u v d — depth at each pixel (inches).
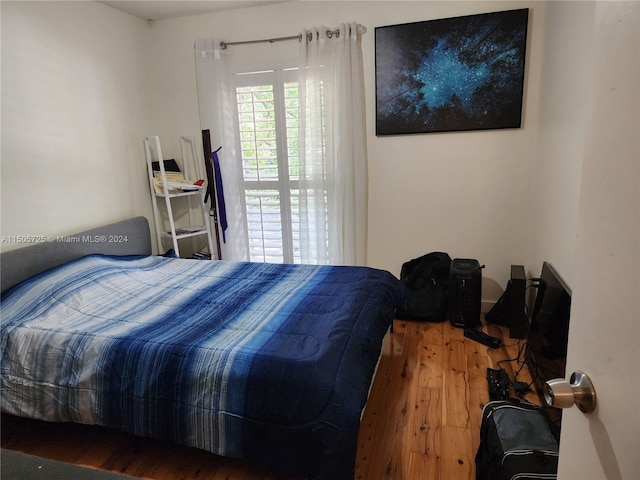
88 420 70.2
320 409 57.5
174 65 139.9
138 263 113.8
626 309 22.2
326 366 61.1
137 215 136.2
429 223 129.6
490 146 119.4
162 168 128.8
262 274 105.5
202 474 69.8
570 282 77.2
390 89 122.8
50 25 103.3
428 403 86.0
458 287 118.0
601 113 25.2
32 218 100.4
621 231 22.8
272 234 144.3
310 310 80.7
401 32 118.0
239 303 86.6
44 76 102.3
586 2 73.0
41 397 72.7
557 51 93.2
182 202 149.7
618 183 23.1
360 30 121.3
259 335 70.6
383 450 73.2
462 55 115.0
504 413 66.4
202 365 64.1
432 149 124.3
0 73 91.8
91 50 116.2
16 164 96.0
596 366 25.5
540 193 107.7
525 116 115.1
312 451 57.4
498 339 110.3
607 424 24.0
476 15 111.8
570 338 29.6
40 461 31.0
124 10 126.8
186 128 143.6
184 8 127.3
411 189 128.8
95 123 118.3
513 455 57.4
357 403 59.8
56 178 106.5
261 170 139.6
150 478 69.2
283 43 129.0
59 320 79.7
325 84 126.1
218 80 134.3
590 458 26.1
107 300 89.3
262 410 60.0
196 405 63.4
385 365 101.3
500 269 126.4
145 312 83.4
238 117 137.6
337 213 132.9
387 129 125.9
